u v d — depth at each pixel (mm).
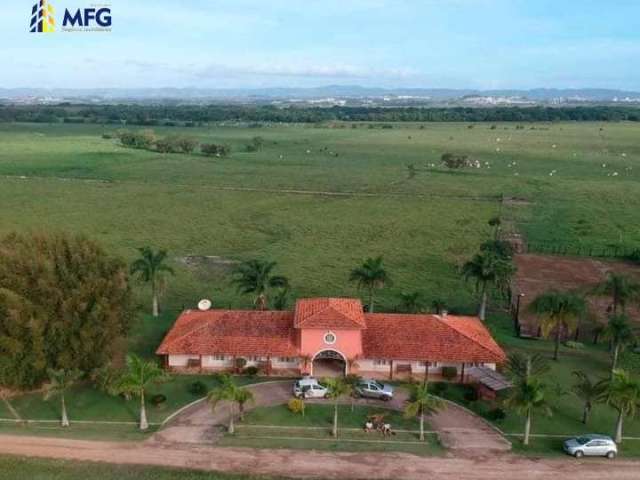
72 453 47062
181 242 112062
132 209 136125
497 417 53406
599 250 109688
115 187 159750
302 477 44625
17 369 54562
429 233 120188
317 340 59750
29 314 54469
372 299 76125
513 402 49312
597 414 54938
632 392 48031
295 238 115938
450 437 50688
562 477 45188
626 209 142125
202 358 61469
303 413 53812
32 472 44438
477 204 146500
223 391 48750
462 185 170375
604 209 142000
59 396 55969
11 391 56375
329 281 91062
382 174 187375
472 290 88562
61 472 44500
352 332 59531
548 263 102188
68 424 51406
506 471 45781
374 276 72938
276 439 49719
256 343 60875
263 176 180875
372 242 113688
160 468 45250
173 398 56156
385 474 45156
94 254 61188
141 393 50469
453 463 46750
